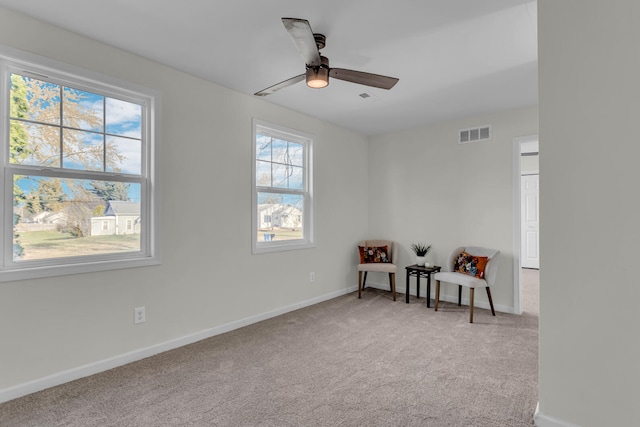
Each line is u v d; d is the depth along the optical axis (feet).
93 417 6.16
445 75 9.70
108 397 6.82
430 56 8.58
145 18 7.01
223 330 10.55
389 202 16.25
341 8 6.61
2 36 6.65
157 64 9.02
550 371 5.84
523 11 6.68
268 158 12.54
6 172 6.88
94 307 7.90
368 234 16.96
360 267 14.66
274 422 6.03
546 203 5.87
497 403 6.63
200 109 10.03
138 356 8.59
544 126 5.86
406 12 6.73
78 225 7.91
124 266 8.37
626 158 5.19
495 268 12.17
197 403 6.62
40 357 7.11
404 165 15.76
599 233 5.42
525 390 7.11
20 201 7.11
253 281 11.55
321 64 7.22
